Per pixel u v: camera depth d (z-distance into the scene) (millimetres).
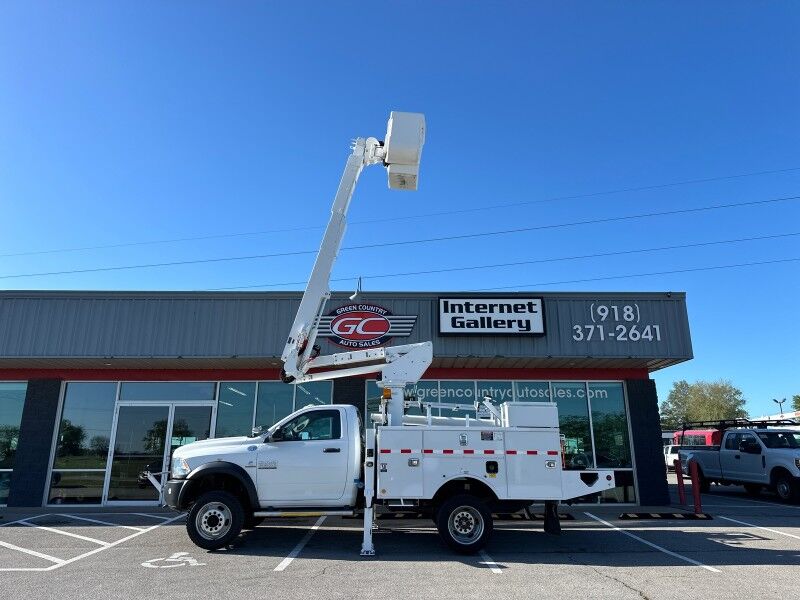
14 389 14625
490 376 14500
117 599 6156
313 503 8680
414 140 8742
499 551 8625
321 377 9539
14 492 13727
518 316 13242
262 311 13266
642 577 7117
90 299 13320
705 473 18812
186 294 13320
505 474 8492
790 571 7449
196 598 6184
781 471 15195
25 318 13141
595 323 13305
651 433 14180
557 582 6859
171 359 13289
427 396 14367
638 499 13836
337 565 7688
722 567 7656
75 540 9508
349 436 8977
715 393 66812
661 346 13164
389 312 13367
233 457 8742
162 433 14312
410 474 8422
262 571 7359
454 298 13367
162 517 12148
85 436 14273
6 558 8180
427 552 8531
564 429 14258
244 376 14555
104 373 14555
